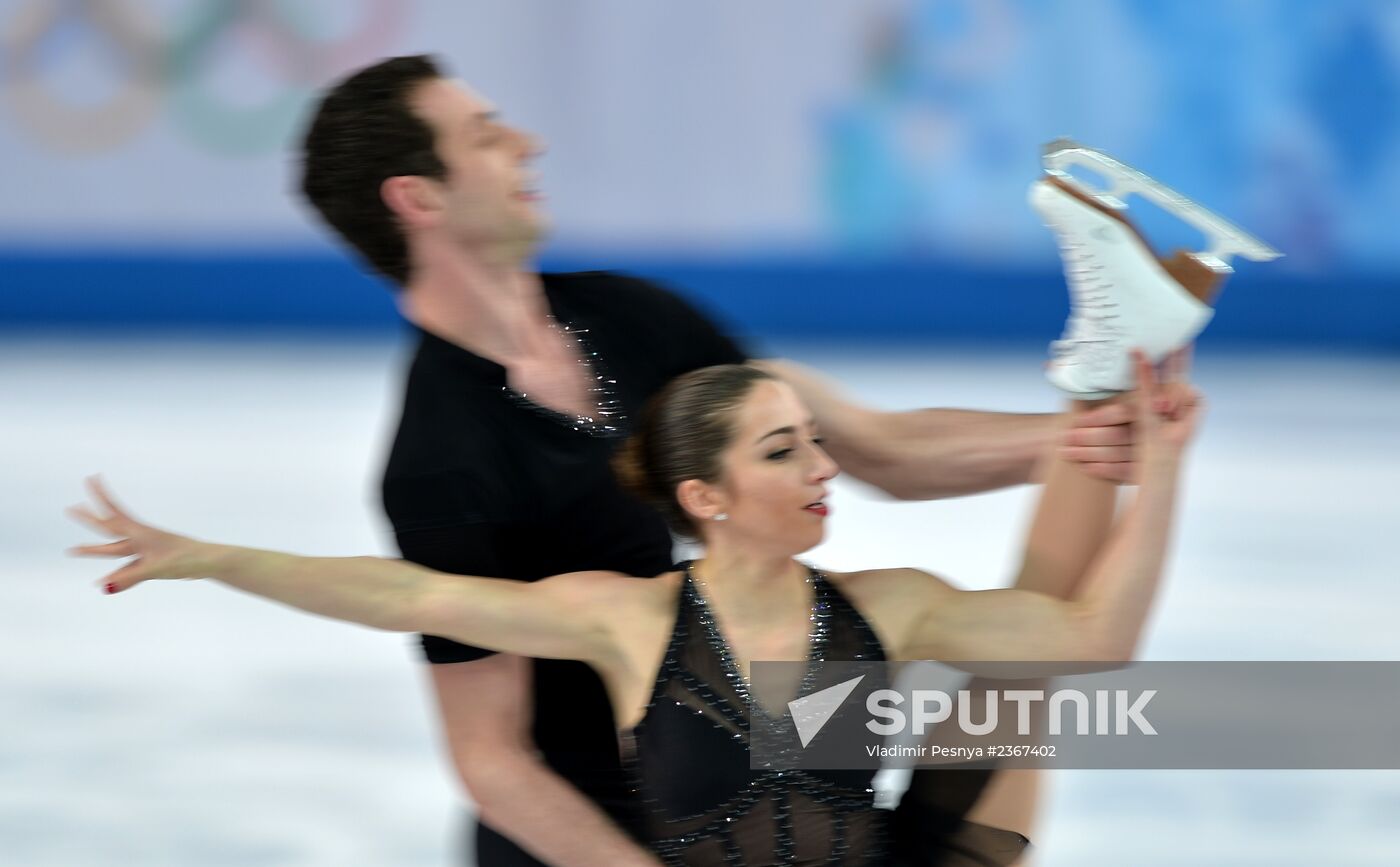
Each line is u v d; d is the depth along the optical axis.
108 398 31.67
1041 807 8.94
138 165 38.78
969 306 37.50
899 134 37.31
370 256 8.86
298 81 38.31
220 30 38.31
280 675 16.55
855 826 8.23
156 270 39.09
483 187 8.52
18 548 21.50
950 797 8.72
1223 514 23.06
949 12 36.88
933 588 8.45
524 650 8.16
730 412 8.05
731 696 8.05
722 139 37.88
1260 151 36.25
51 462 26.28
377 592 8.05
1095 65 36.44
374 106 8.56
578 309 9.10
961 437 9.70
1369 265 36.62
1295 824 12.86
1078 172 29.23
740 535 8.09
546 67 38.09
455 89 8.68
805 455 8.08
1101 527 8.53
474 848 9.15
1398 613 18.08
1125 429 8.37
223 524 22.00
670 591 8.27
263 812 13.12
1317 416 30.42
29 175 38.94
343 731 14.93
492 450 8.48
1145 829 12.80
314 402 31.09
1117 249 7.94
